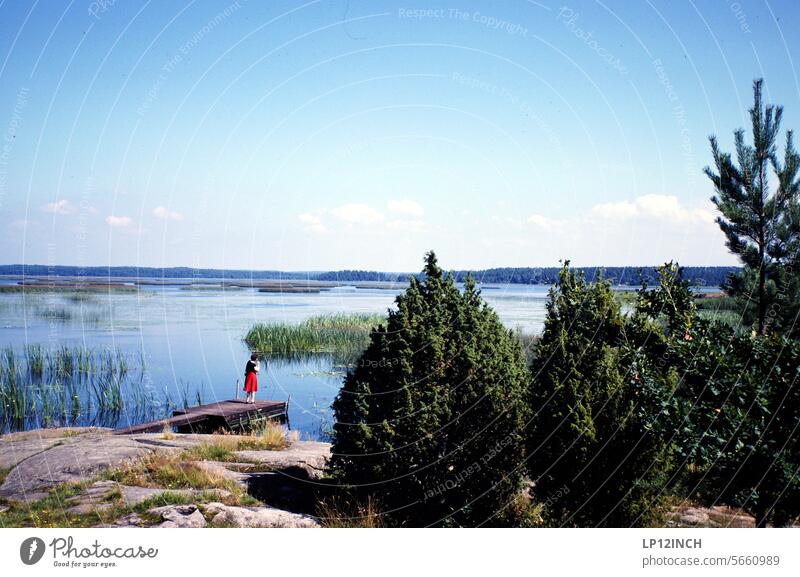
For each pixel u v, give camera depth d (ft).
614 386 28.86
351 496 31.63
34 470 37.96
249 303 260.21
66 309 214.69
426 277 34.78
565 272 32.30
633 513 28.55
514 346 37.55
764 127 46.91
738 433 26.58
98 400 80.64
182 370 104.73
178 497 32.58
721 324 30.78
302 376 101.04
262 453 44.98
